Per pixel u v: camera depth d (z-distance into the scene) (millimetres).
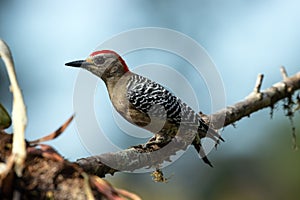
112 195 5867
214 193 16422
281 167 16391
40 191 5848
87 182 5887
